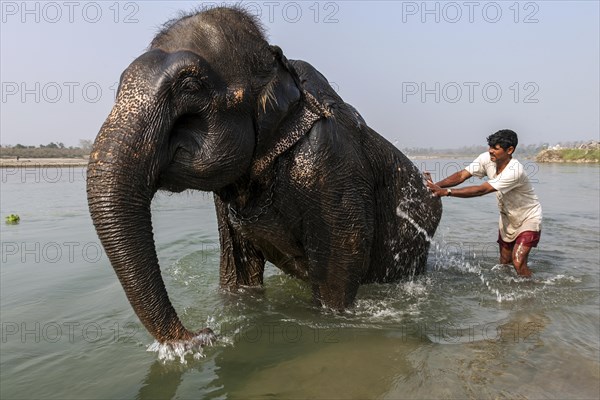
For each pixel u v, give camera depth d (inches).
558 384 133.6
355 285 190.2
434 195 238.8
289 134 166.1
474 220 442.6
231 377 137.0
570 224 409.1
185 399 124.9
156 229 375.2
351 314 190.2
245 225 180.7
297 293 217.5
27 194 663.8
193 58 138.9
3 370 141.8
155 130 131.8
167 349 142.7
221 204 201.2
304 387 131.6
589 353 153.9
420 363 146.8
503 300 210.8
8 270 254.5
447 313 193.6
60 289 220.7
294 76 166.1
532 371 141.3
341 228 177.6
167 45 146.3
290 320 183.2
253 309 194.4
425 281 240.1
